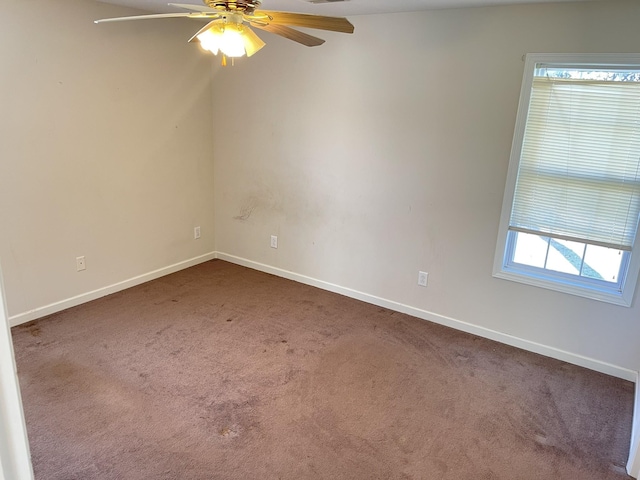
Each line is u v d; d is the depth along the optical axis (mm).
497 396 2787
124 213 3943
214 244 4949
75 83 3371
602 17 2643
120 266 4020
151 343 3217
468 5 2922
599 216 2951
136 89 3805
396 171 3586
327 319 3688
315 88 3820
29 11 3029
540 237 3221
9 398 532
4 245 3195
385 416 2568
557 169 3014
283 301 3990
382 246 3820
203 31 1884
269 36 3947
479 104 3131
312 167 4035
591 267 3078
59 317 3521
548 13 2783
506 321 3383
